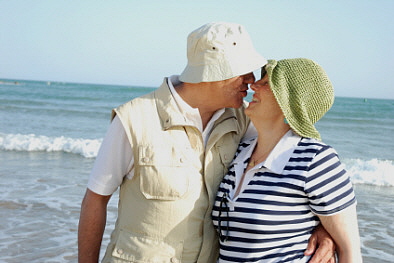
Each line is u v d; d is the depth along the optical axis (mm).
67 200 6578
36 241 4945
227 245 2082
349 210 1941
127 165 2236
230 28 2246
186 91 2285
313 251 2004
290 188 1936
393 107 46406
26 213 5910
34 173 8531
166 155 2148
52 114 24141
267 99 2127
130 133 2158
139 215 2170
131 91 64500
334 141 18344
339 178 1931
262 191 1985
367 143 17984
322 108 2094
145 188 2143
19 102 33438
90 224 2287
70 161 10141
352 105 49281
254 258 1985
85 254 2348
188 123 2217
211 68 2186
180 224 2143
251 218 1977
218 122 2326
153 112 2238
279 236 1974
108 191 2240
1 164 9391
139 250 2150
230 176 2201
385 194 8477
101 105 33938
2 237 5027
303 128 2035
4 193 6871
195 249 2189
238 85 2246
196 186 2182
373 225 6195
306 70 2070
